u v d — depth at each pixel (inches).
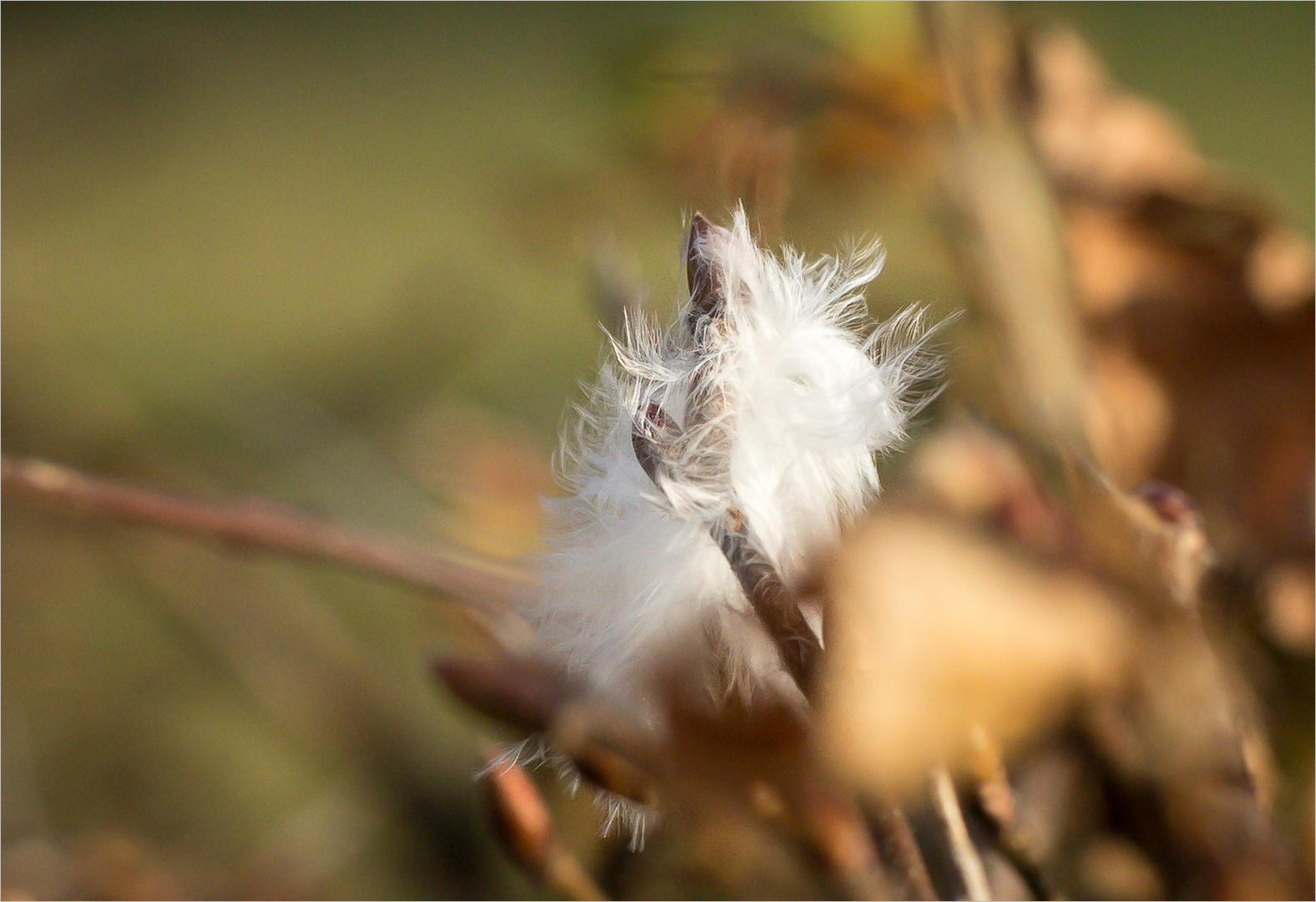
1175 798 30.6
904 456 30.8
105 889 45.9
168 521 31.8
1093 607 29.9
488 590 31.7
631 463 29.6
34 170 78.7
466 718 44.9
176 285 94.1
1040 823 30.7
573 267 53.0
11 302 70.2
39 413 63.7
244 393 62.5
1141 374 32.6
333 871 47.6
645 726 29.6
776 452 29.3
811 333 29.5
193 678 63.7
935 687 29.3
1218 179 33.1
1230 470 32.4
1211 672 30.4
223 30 124.8
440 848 45.8
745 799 29.5
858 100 37.7
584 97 48.8
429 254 95.0
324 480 53.4
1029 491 30.8
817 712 29.2
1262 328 32.6
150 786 57.8
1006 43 34.3
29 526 62.0
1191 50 82.0
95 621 65.6
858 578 29.3
